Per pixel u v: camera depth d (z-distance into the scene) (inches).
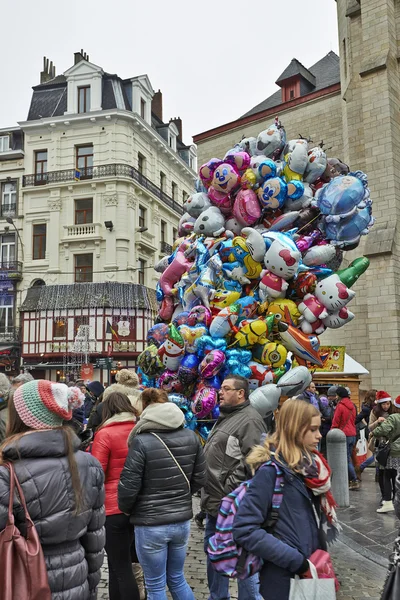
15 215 1268.5
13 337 1224.8
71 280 1218.0
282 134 280.2
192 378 252.8
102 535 105.7
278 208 271.3
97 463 106.8
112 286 1178.6
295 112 751.1
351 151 602.2
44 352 1177.4
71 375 1154.7
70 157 1243.2
